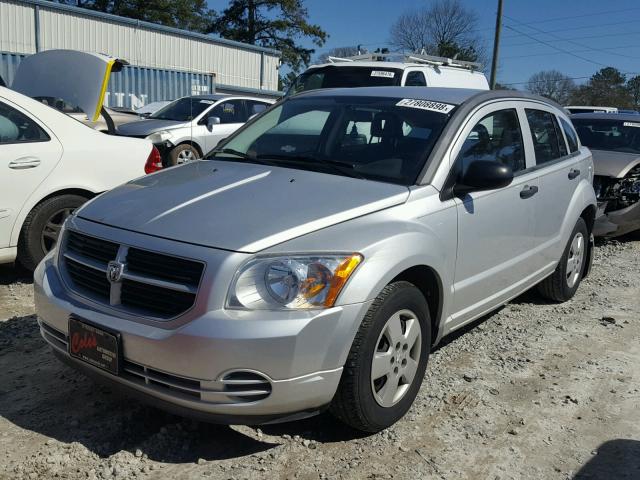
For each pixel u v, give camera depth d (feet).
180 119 41.42
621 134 29.94
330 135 13.75
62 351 10.78
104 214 11.03
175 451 10.41
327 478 9.89
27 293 17.78
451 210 12.17
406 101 14.02
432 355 14.74
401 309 10.85
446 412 12.08
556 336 16.34
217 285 9.20
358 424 10.55
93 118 21.54
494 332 16.43
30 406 11.71
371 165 12.58
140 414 11.53
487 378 13.65
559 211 17.03
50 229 18.25
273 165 13.17
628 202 25.86
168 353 9.23
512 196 14.28
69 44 77.51
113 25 81.56
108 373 9.89
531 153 15.71
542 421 11.97
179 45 90.84
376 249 10.19
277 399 9.34
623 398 13.06
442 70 35.42
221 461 10.21
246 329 9.03
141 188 12.05
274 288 9.32
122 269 9.94
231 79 100.48
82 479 9.61
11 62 69.10
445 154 12.51
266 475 9.91
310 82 33.86
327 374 9.65
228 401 9.22
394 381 11.01
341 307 9.62
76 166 18.44
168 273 9.61
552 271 17.57
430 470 10.24
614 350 15.65
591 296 20.01
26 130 17.75
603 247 27.78
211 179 12.16
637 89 206.49
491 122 14.30
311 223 10.09
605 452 11.03
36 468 9.79
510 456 10.77
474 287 13.29
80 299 10.44
